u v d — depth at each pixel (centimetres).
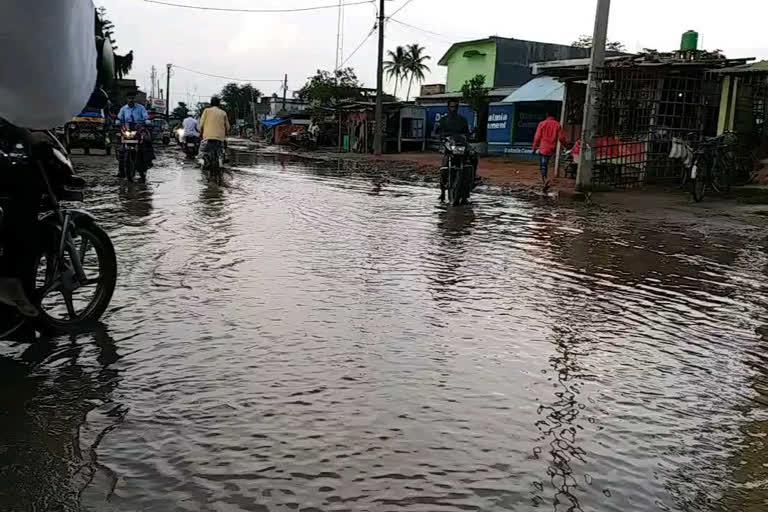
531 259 762
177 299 545
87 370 397
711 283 681
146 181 1494
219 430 328
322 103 4862
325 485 283
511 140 3262
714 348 478
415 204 1254
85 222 468
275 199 1235
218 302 539
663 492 287
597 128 1617
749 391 402
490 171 2342
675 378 418
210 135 1634
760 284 684
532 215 1155
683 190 1596
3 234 412
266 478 287
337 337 465
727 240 956
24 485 277
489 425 343
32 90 351
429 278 647
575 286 643
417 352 443
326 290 586
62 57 348
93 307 481
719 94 1777
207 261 684
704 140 1580
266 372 400
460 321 514
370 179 1898
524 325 511
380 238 855
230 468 294
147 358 417
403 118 3981
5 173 415
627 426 348
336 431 330
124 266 652
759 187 1546
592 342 479
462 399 372
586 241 902
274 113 7481
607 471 303
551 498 280
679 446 329
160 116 4300
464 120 1273
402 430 333
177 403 356
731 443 335
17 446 308
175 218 958
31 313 409
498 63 4156
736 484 296
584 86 2034
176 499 270
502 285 633
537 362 434
